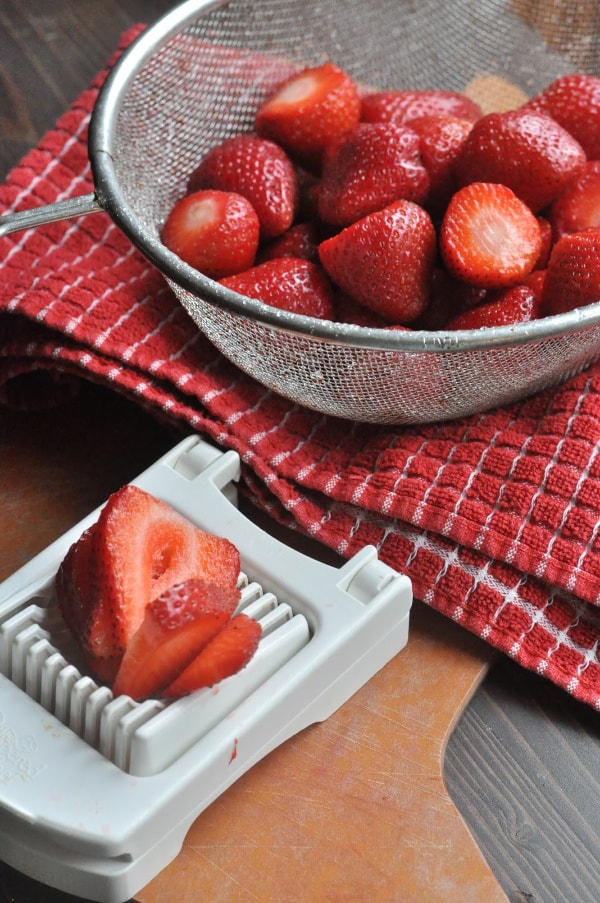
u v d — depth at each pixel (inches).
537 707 26.0
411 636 26.3
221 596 24.0
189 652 24.0
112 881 23.8
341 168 28.0
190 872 24.4
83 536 25.1
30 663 24.6
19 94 32.6
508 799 25.2
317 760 25.2
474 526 26.3
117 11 34.1
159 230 29.4
